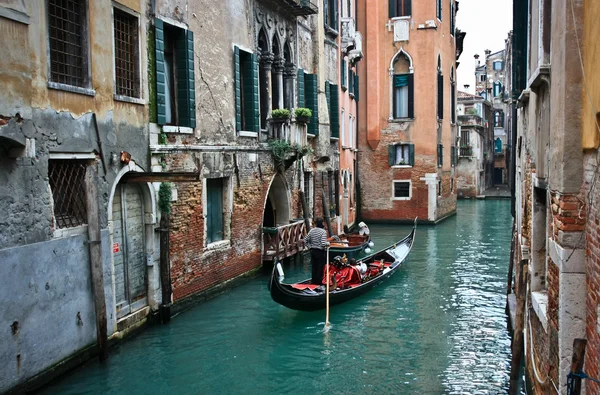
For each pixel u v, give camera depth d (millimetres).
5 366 6762
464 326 10930
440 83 28688
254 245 14484
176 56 11266
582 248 4723
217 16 12492
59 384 7746
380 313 11789
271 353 9344
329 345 9773
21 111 7012
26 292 7117
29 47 7176
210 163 12180
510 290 11914
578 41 4621
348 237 18766
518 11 10789
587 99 4477
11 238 6922
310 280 12719
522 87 10828
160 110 10344
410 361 9094
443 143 29672
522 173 9891
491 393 7871
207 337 9984
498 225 27125
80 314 8211
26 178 7160
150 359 8891
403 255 16656
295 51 17062
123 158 9211
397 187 28109
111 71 8984
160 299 10562
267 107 15492
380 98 28031
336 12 21094
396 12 27625
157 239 10461
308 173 18500
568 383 4188
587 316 4582
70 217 8211
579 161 4707
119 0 9250
